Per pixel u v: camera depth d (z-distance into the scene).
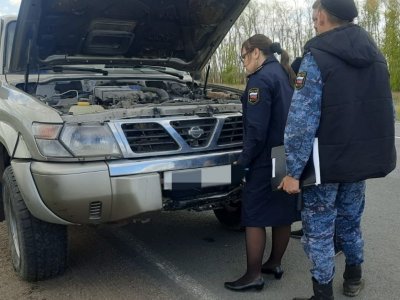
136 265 3.60
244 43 3.12
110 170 2.90
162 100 3.98
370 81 2.57
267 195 3.07
